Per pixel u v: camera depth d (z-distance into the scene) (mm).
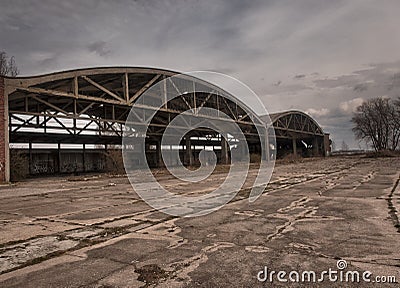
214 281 3705
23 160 23719
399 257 4344
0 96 19016
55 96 22656
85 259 4609
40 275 4047
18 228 6797
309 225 6359
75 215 8164
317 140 62281
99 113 32969
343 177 17938
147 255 4703
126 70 25016
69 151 37719
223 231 6023
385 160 40312
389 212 7414
